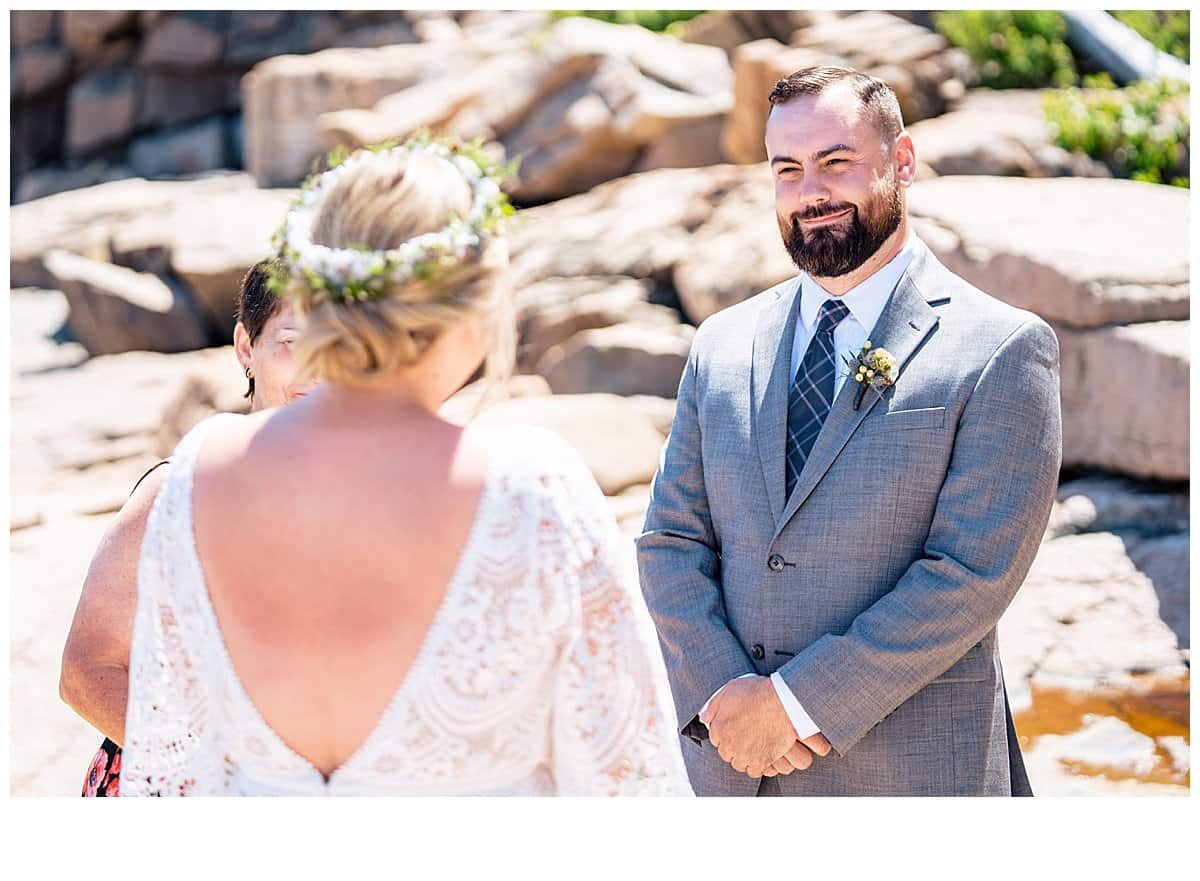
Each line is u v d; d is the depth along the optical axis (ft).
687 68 32.17
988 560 7.63
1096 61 30.37
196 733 5.57
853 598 7.94
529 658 5.31
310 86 35.55
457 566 5.22
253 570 5.32
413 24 41.52
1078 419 18.26
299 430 5.44
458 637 5.18
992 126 26.27
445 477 5.30
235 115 43.96
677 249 25.34
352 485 5.28
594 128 30.78
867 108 8.13
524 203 31.78
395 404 5.44
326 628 5.23
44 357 28.68
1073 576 15.74
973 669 7.92
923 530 7.90
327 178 5.61
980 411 7.77
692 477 8.72
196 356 28.50
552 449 5.54
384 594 5.21
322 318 5.26
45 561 17.39
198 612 5.41
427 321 5.27
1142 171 25.98
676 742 5.68
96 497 21.45
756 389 8.48
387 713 5.20
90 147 44.98
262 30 43.78
